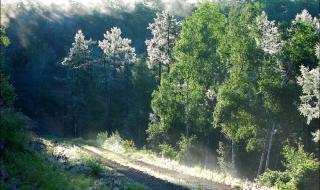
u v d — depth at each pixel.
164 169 29.33
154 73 71.19
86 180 15.09
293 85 31.72
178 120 45.75
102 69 80.31
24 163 11.48
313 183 25.25
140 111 67.50
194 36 40.47
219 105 33.50
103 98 78.06
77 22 116.88
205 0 40.97
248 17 34.12
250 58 32.69
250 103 33.41
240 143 40.00
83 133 74.81
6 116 13.30
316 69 27.91
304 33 30.91
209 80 40.50
